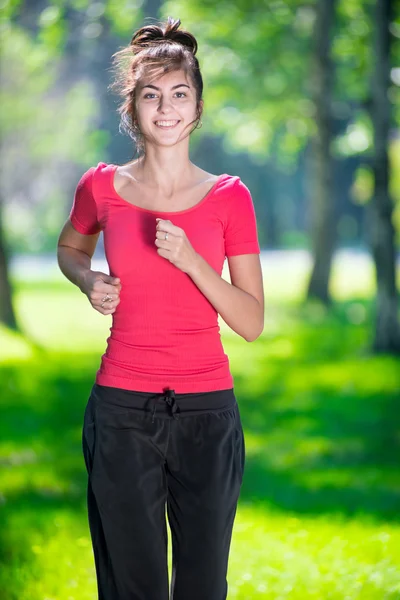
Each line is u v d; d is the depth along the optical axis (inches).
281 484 406.3
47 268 1985.7
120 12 910.4
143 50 173.9
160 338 169.8
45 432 519.2
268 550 291.0
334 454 473.4
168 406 169.5
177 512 172.4
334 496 382.3
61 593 250.1
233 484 172.1
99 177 176.4
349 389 668.1
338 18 1059.9
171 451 170.7
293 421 561.3
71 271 178.2
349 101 1199.6
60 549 286.5
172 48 172.6
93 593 250.8
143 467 169.5
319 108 1127.6
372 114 792.9
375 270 811.4
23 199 2532.0
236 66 1091.9
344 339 934.4
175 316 169.5
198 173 175.9
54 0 911.7
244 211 173.3
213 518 169.8
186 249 160.2
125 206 173.0
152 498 169.9
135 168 177.0
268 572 266.1
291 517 339.0
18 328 938.7
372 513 348.8
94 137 1577.3
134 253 169.0
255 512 346.6
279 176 2743.6
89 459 173.6
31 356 817.5
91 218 180.7
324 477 421.1
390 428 540.1
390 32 780.6
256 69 1110.4
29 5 997.8
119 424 170.1
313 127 1162.0
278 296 1342.3
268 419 568.1
